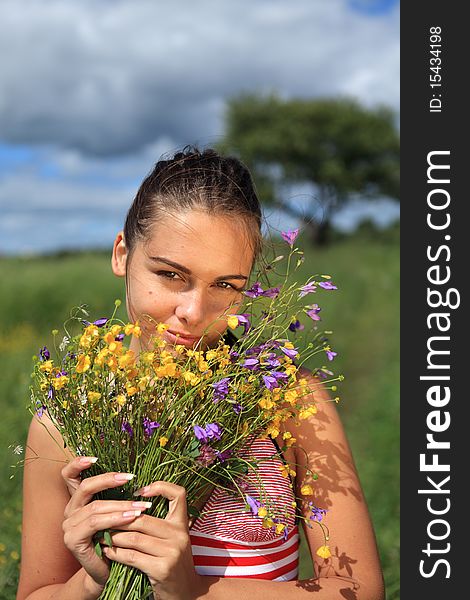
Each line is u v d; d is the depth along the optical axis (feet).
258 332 5.58
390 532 15.48
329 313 44.57
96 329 5.31
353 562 5.92
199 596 5.32
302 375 6.24
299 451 6.16
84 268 55.52
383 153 202.69
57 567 6.05
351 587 5.77
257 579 5.66
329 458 6.12
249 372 5.43
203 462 5.39
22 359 26.32
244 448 5.80
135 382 5.24
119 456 5.43
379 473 18.70
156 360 5.30
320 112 198.90
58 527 6.01
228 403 5.37
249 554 5.72
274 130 193.06
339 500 6.03
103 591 5.36
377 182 204.85
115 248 6.39
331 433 6.20
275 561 5.80
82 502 5.28
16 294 44.39
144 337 5.84
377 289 65.41
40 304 43.83
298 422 6.15
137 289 5.76
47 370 5.39
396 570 13.61
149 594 5.46
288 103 202.08
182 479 5.49
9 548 11.33
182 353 5.54
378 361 35.65
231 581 5.53
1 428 16.75
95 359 5.24
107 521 5.17
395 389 26.61
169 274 5.62
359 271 74.38
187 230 5.52
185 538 5.23
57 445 5.99
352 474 6.18
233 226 5.65
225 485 5.74
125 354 5.21
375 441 21.66
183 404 5.27
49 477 6.00
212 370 5.65
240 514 5.72
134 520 5.19
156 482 5.27
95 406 5.33
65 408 5.39
